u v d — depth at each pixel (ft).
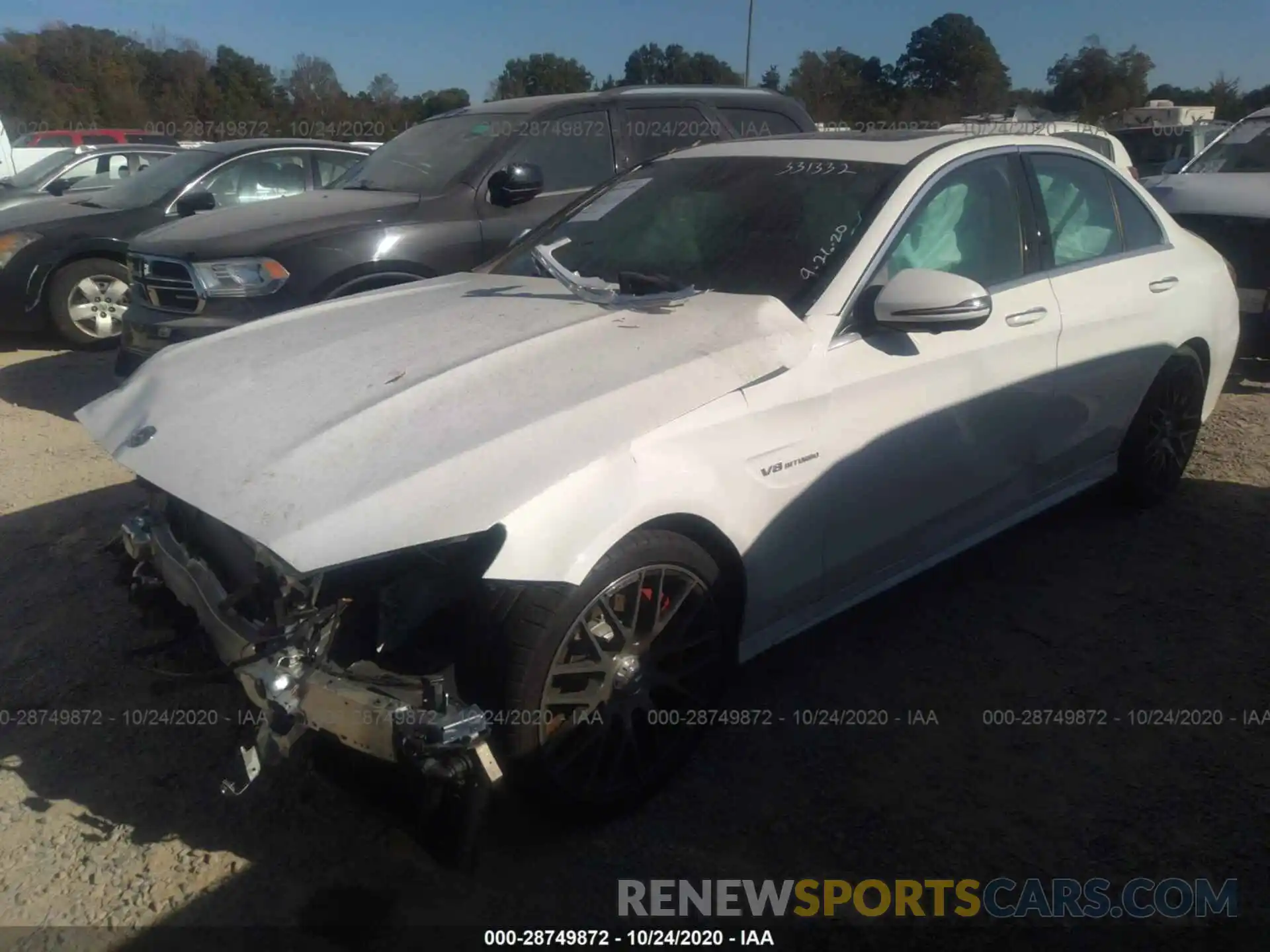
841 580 11.60
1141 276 15.05
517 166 19.60
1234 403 22.35
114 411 11.17
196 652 10.46
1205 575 14.61
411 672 9.01
